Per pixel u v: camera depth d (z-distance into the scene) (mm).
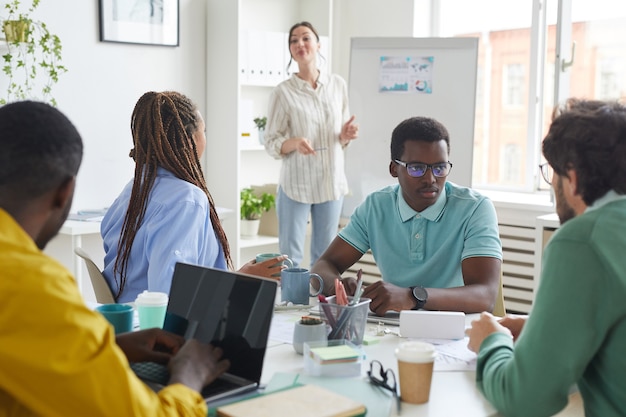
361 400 1388
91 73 4051
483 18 4914
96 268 2191
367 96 4574
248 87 4863
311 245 4496
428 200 2303
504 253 4441
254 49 4527
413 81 4465
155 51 4328
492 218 2299
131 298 2195
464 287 2113
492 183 5016
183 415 1174
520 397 1320
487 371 1431
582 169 1342
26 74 3785
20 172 1120
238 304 1505
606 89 4430
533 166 4781
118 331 1659
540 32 4680
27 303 1021
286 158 4289
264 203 4762
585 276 1279
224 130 4523
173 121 2205
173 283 1669
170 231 2084
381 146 4570
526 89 4773
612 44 4375
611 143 1318
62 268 1100
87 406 1044
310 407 1283
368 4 5137
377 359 1657
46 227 1184
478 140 5059
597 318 1283
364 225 2484
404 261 2383
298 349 1687
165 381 1403
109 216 2342
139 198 2158
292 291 2115
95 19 4039
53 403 1040
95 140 4098
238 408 1277
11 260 1047
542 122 4777
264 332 1433
